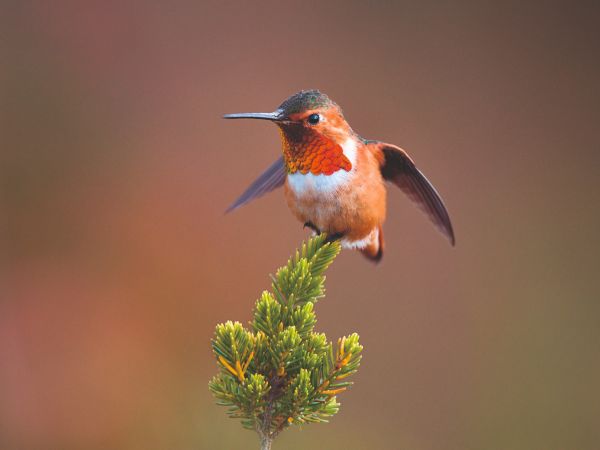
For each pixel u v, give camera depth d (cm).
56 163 291
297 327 238
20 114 293
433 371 287
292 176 243
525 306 304
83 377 261
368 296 305
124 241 287
